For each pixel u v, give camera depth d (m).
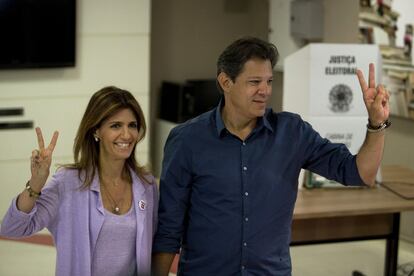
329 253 5.16
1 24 5.47
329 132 3.64
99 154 2.29
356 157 2.23
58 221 2.22
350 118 3.65
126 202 2.32
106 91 2.27
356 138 3.68
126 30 5.98
